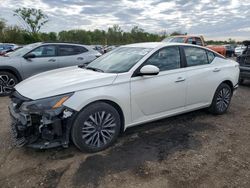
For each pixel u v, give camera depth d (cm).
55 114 310
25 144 322
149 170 310
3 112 530
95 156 342
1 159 334
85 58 816
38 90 329
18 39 4459
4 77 689
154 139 399
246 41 847
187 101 451
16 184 283
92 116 339
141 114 394
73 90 326
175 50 441
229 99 534
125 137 405
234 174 304
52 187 278
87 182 286
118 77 364
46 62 747
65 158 336
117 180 290
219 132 431
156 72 372
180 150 362
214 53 513
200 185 282
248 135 420
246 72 842
